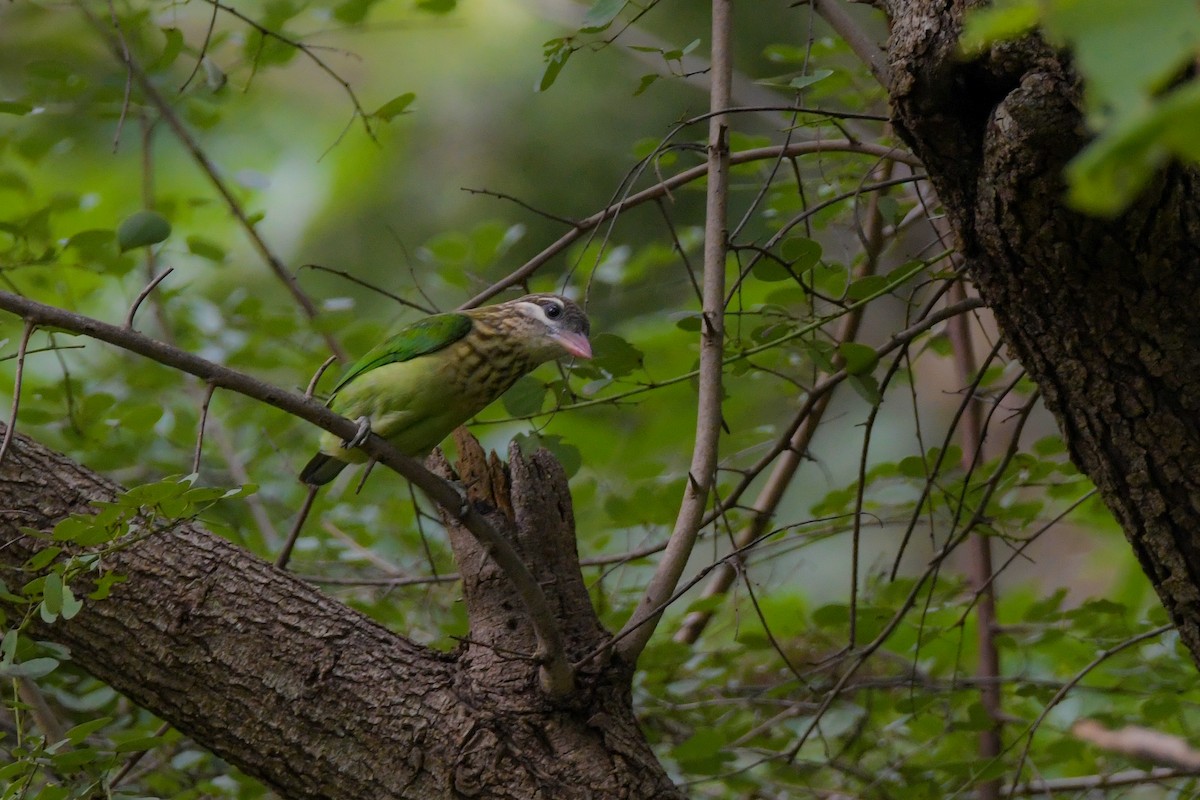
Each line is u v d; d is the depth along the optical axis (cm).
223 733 799
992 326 1680
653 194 920
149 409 1144
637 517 1099
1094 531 1479
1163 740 1139
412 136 2030
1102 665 1118
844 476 1902
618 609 1159
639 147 1074
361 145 2036
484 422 977
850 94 1105
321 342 1309
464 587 861
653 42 1530
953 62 630
